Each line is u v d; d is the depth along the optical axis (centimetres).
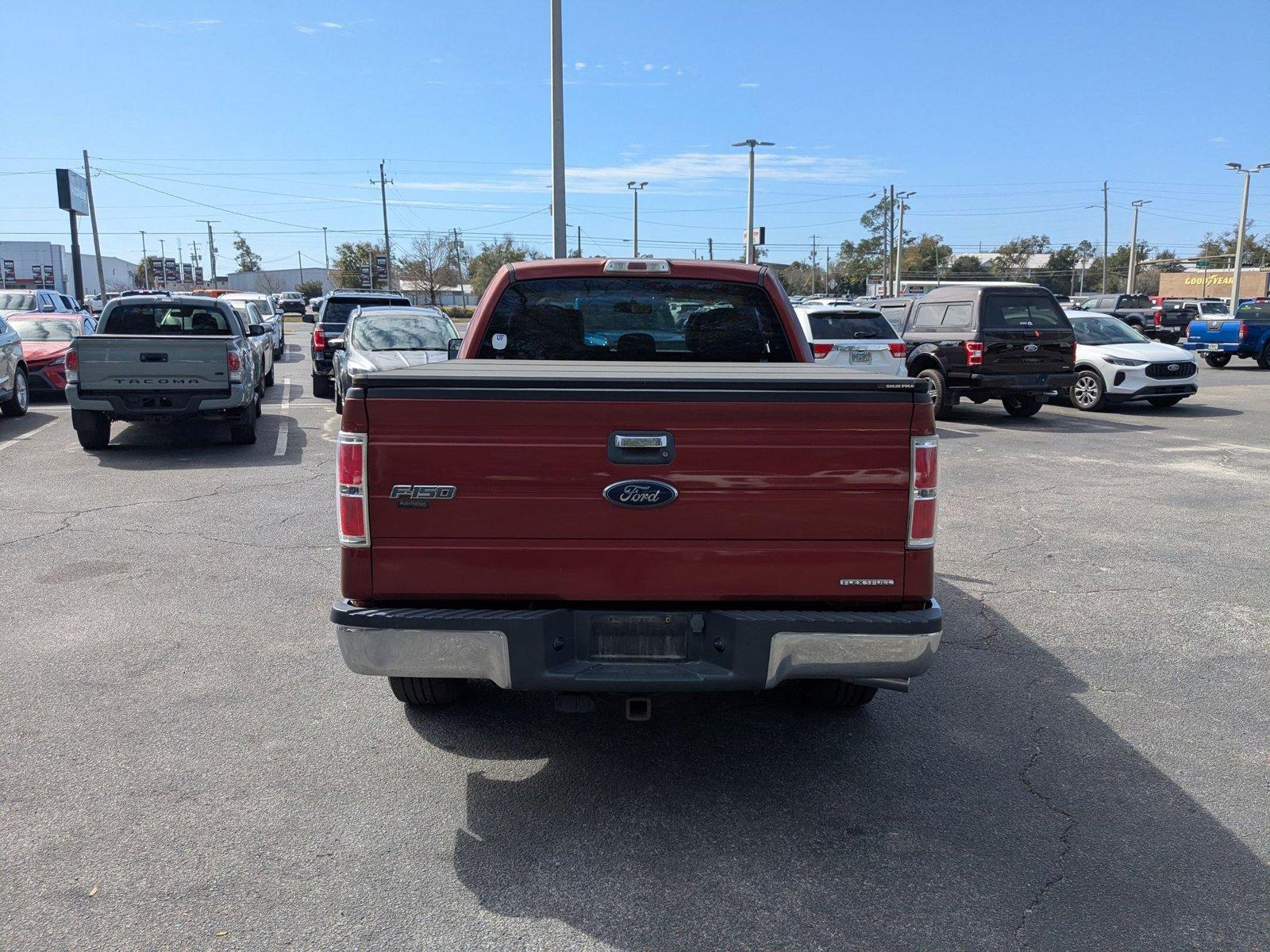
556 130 1716
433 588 343
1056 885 329
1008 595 653
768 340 543
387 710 469
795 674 347
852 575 345
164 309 1300
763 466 338
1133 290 7475
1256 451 1262
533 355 546
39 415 1510
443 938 299
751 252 4653
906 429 339
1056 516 884
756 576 343
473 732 446
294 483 988
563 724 458
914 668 347
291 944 295
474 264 7931
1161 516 884
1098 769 415
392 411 333
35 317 1823
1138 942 299
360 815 372
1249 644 564
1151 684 507
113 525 810
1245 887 329
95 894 319
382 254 7994
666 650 353
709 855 346
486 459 335
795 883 329
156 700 475
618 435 335
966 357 1490
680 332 546
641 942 298
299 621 587
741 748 434
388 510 338
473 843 353
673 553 341
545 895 322
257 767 409
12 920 305
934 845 354
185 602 619
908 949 295
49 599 623
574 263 532
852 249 11194
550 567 341
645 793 392
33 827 360
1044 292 1515
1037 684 507
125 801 380
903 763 420
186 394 1152
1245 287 8712
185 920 306
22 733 438
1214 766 417
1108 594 655
